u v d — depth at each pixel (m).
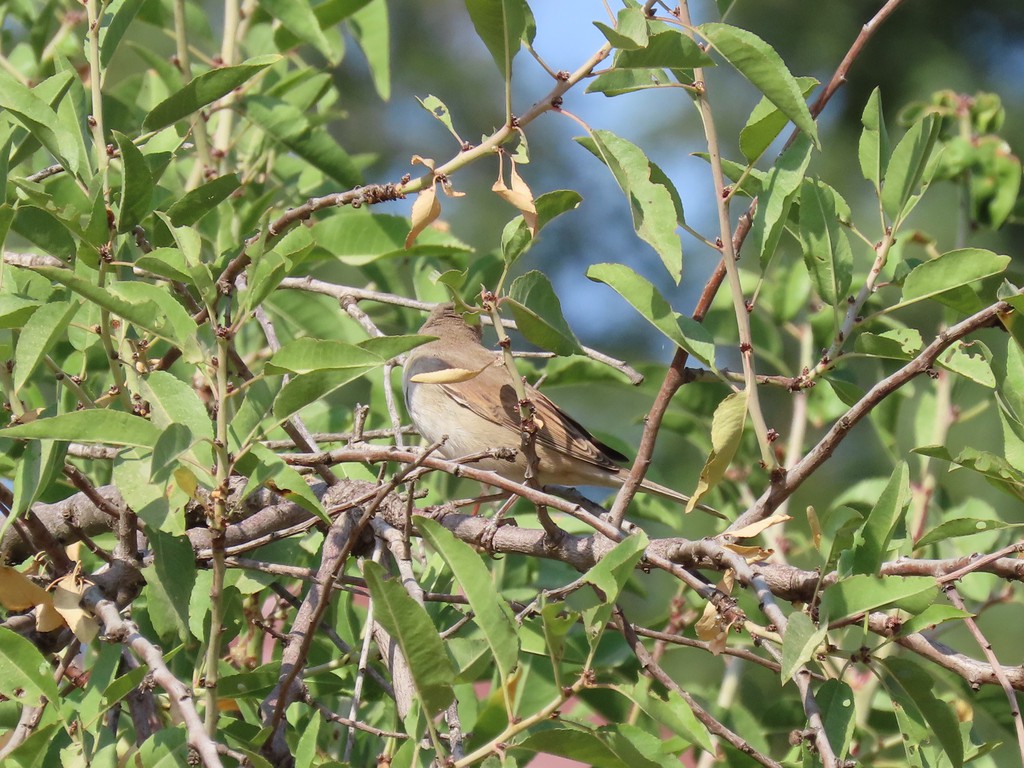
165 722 8.29
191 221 7.98
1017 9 19.91
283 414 5.85
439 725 8.09
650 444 7.73
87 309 7.98
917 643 6.74
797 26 20.23
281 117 10.08
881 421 10.58
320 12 10.95
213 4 19.27
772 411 16.58
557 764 9.79
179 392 6.16
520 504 10.98
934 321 17.19
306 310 10.52
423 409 11.66
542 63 6.84
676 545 7.33
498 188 6.74
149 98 11.20
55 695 6.00
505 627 5.52
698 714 6.35
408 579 7.00
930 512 10.48
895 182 7.85
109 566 7.45
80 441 5.76
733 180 8.12
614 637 9.45
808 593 7.02
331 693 8.65
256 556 8.48
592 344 21.09
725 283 11.51
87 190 7.20
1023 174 11.27
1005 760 12.72
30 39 11.76
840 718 6.29
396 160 21.25
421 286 11.85
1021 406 7.32
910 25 19.95
